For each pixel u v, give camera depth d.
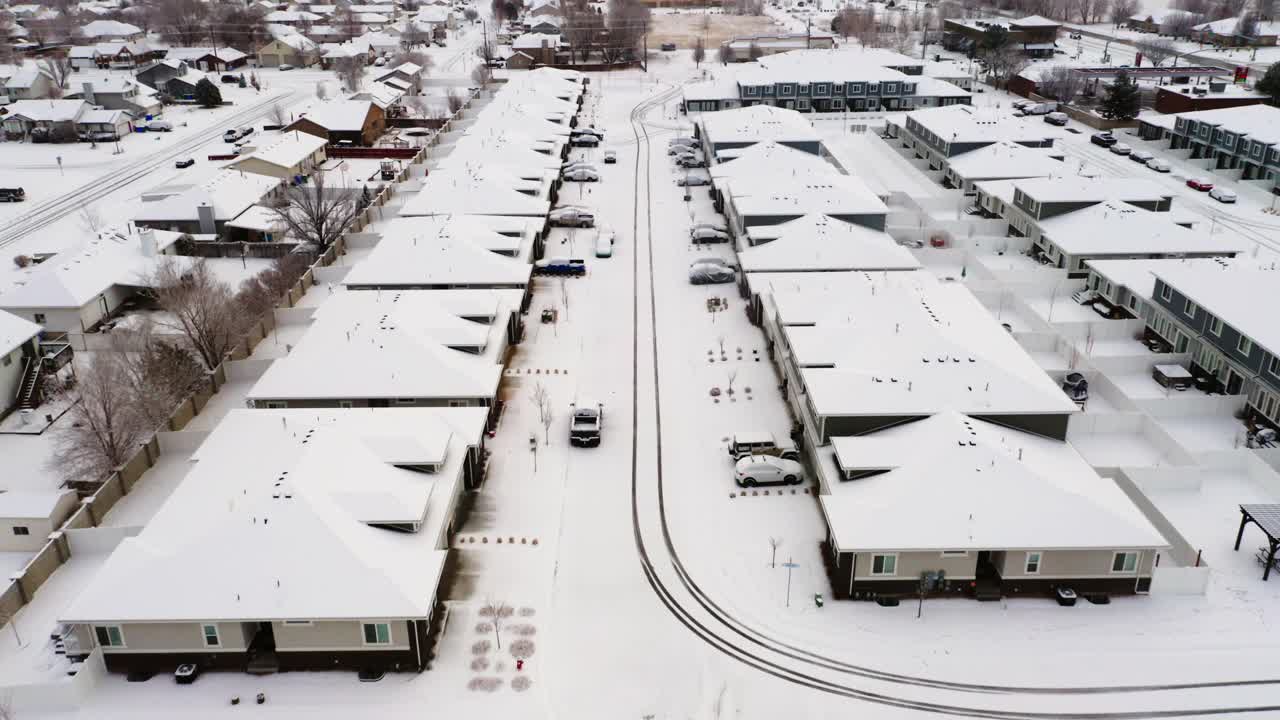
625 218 101.06
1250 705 38.84
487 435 59.44
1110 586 44.84
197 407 62.28
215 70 196.88
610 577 46.91
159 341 65.69
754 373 67.25
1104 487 47.47
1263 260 84.94
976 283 77.62
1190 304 65.25
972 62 187.62
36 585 45.81
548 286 83.12
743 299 80.06
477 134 115.56
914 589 45.03
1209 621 43.50
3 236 99.12
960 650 41.88
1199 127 117.50
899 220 95.19
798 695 39.62
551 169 105.25
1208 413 60.78
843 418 51.31
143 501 53.19
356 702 39.25
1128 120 134.75
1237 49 197.38
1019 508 44.75
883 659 41.50
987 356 55.56
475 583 46.31
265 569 40.44
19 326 64.88
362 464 47.44
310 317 75.25
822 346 57.72
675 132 138.38
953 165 105.88
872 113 147.25
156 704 39.12
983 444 47.69
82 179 120.38
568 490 54.00
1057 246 81.31
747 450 56.22
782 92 146.00
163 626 39.84
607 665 41.31
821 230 79.31
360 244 91.69
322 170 122.38
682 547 49.19
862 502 46.09
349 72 177.25
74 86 167.75
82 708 38.88
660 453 57.72
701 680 40.50
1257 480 53.62
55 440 60.31
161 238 88.44
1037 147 112.75
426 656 41.25
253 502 42.88
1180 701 39.06
